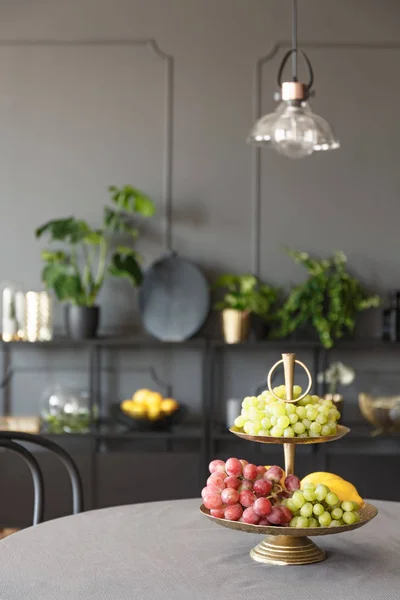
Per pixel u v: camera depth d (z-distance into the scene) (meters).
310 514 1.62
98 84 4.46
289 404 1.74
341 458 4.26
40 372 4.49
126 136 4.46
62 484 4.21
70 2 4.45
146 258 4.47
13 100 4.47
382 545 1.86
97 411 4.39
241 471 1.68
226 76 4.45
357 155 4.45
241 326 4.21
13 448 2.36
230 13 4.44
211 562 1.73
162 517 2.11
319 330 4.15
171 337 4.40
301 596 1.53
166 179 4.45
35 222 4.47
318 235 4.45
